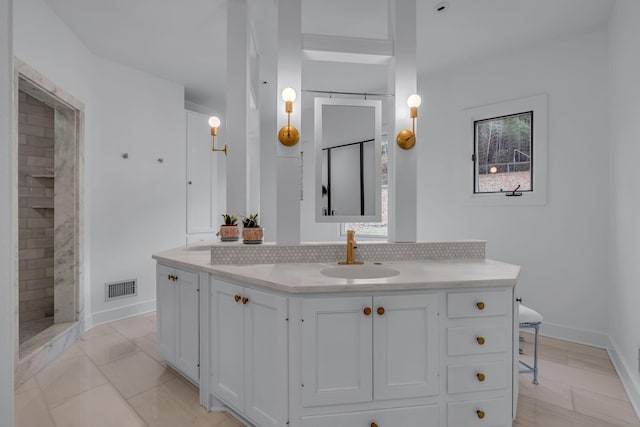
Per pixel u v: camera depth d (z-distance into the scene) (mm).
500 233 3229
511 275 1696
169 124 3893
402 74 2225
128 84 3521
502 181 3273
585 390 2115
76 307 2982
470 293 1596
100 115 3297
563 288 2896
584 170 2793
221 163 4965
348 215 2262
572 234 2855
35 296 3164
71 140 2979
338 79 3805
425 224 3719
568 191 2867
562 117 2893
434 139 3654
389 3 2336
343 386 1515
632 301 2115
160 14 2605
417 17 2592
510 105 3154
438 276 1667
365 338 1521
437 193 3633
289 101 2029
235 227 2436
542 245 3000
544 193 2973
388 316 1539
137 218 3604
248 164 2553
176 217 3975
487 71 3303
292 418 1493
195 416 1836
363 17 2596
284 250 2062
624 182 2273
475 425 1605
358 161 2268
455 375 1585
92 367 2398
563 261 2896
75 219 2992
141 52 3223
